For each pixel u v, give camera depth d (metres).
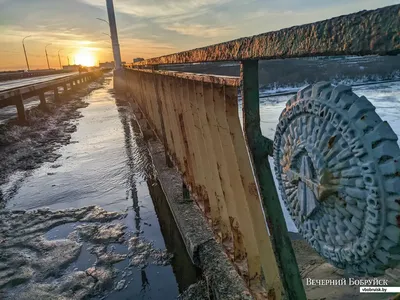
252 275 1.70
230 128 1.53
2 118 13.23
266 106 13.90
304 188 0.93
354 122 0.73
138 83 8.91
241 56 1.15
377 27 0.60
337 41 0.70
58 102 20.73
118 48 31.12
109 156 7.72
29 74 54.91
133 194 5.25
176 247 3.52
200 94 2.05
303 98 0.90
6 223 4.43
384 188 0.67
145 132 7.99
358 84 21.48
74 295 2.88
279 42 0.90
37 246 3.75
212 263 2.67
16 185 6.12
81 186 5.84
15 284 3.06
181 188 4.11
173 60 2.52
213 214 2.25
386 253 0.70
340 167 0.77
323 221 0.89
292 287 1.20
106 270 3.21
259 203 1.51
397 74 23.98
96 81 54.78
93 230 4.08
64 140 10.14
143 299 2.79
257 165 1.24
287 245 1.21
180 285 2.93
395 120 9.10
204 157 2.25
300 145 0.92
